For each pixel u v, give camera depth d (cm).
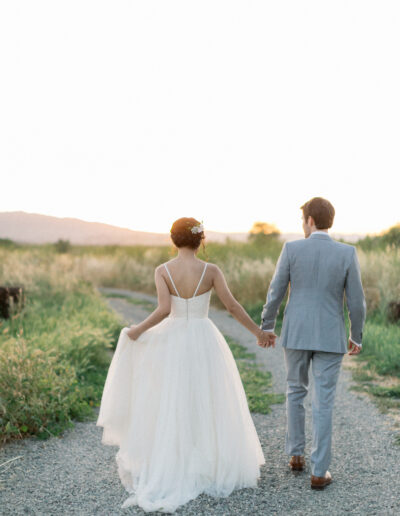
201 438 316
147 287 2034
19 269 1153
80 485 325
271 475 338
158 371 329
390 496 300
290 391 345
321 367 325
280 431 435
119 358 340
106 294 1906
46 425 429
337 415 467
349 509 285
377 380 595
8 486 324
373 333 789
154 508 285
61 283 1166
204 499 301
